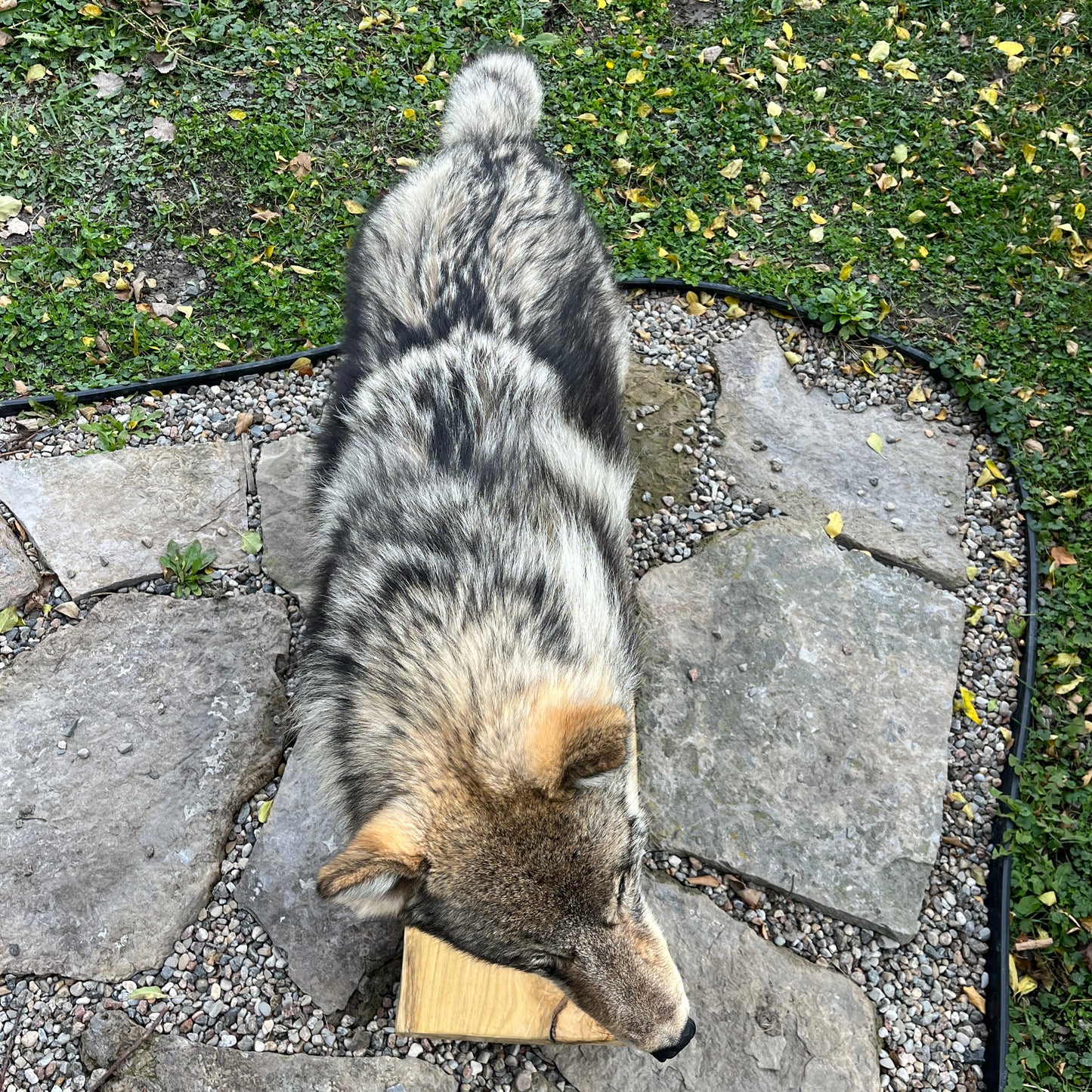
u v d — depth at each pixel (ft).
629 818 2.90
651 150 5.28
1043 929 3.58
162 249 4.99
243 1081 3.33
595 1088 3.30
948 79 5.58
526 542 3.04
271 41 5.59
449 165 4.03
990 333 4.70
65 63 5.49
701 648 3.95
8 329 4.66
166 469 4.33
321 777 3.16
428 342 3.50
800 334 4.77
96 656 3.92
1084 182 5.18
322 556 3.41
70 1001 3.47
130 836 3.63
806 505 4.31
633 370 4.65
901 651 3.95
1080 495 4.32
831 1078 3.30
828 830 3.65
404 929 3.37
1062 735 3.86
